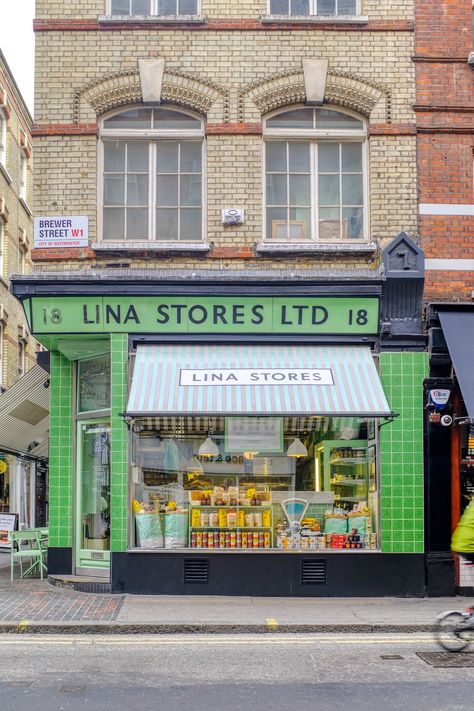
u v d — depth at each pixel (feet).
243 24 45.42
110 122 45.78
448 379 42.70
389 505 42.22
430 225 44.73
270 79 45.21
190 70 45.21
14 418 53.83
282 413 39.17
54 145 44.93
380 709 22.53
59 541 45.39
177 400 39.83
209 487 42.93
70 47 45.27
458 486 42.68
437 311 42.83
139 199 45.62
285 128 45.75
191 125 45.80
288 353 42.70
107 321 42.70
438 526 42.19
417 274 42.27
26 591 42.45
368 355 42.78
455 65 45.60
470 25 45.91
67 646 31.04
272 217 45.52
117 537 41.78
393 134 45.09
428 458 42.42
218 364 41.78
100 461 44.98
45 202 44.68
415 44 45.62
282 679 25.93
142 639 32.45
